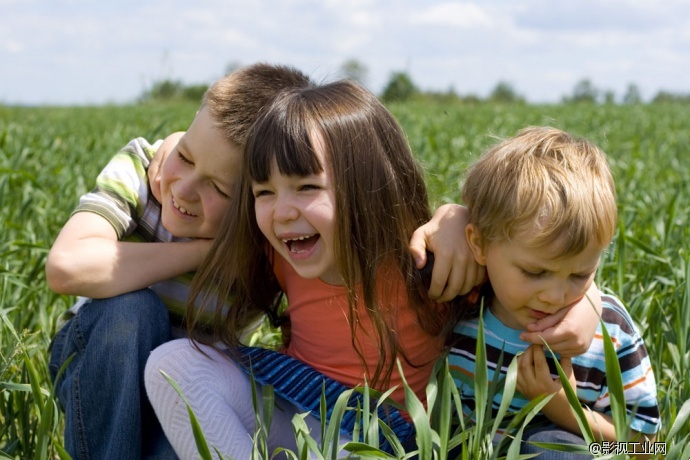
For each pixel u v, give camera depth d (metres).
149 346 2.11
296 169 1.95
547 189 1.83
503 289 1.95
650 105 24.31
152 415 2.20
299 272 2.08
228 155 2.11
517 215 1.84
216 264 2.13
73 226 2.20
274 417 2.16
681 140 11.15
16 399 2.23
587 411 2.01
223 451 1.94
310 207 1.98
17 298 3.03
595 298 2.02
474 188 2.00
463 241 2.06
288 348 2.41
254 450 1.80
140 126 13.58
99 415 2.10
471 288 2.10
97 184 2.33
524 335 1.96
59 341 2.32
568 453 1.86
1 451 2.06
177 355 2.01
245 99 2.14
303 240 2.07
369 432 1.80
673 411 2.24
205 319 2.19
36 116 18.44
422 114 16.59
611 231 1.88
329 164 2.00
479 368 1.81
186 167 2.16
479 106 22.81
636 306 2.73
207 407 1.97
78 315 2.17
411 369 2.22
